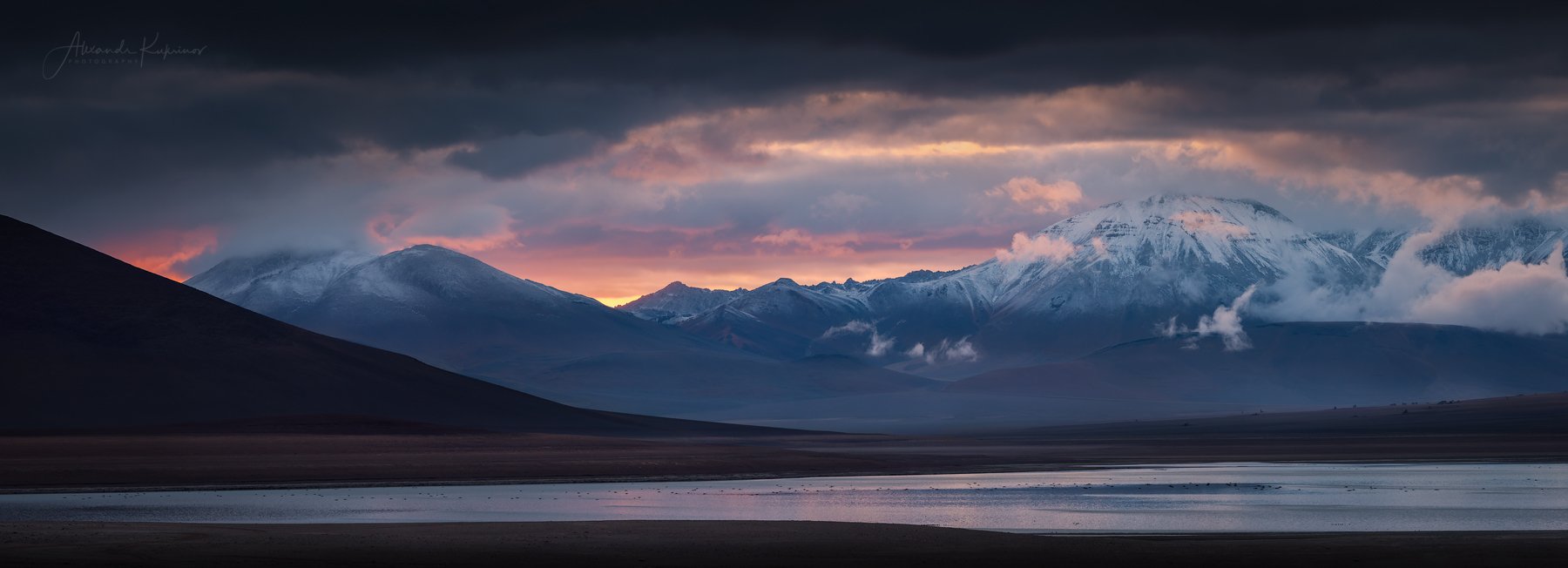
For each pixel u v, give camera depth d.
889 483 100.19
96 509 75.69
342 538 52.59
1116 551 50.22
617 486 96.56
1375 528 66.44
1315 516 72.50
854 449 171.75
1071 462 131.62
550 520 70.00
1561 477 105.25
